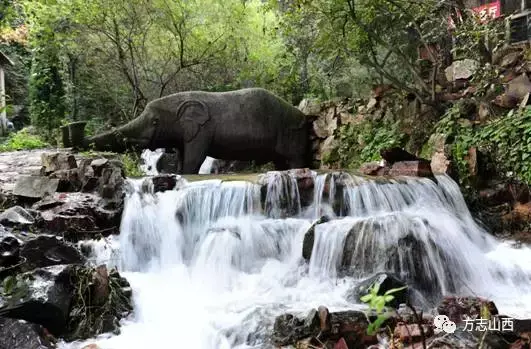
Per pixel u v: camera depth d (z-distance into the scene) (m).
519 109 7.76
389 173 7.50
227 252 5.60
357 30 9.55
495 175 7.62
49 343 3.68
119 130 8.61
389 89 9.82
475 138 7.88
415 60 10.17
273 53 14.48
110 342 4.02
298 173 6.75
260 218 6.38
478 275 5.57
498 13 10.02
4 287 4.00
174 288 5.17
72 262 4.67
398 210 6.48
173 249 5.98
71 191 6.32
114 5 11.98
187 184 6.50
